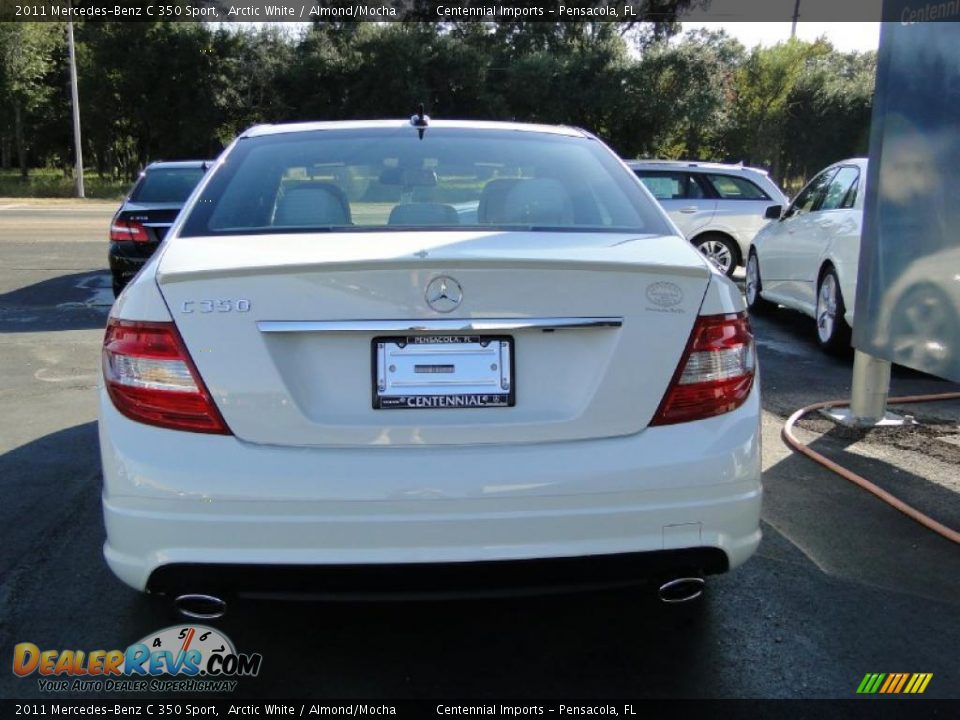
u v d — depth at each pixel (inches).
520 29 1865.2
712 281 98.0
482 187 122.7
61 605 120.4
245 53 1769.2
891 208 178.1
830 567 134.0
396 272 90.5
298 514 88.3
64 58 1797.5
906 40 170.2
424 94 1702.8
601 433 92.7
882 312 183.2
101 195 1494.8
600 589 94.5
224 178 121.3
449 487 89.0
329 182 120.6
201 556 88.9
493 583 91.0
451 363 91.8
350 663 108.1
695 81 1743.4
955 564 135.2
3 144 2101.4
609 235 109.5
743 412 97.1
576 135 142.5
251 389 89.7
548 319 91.9
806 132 1882.4
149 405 90.8
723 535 94.3
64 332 314.2
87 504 155.4
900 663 108.4
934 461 181.9
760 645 112.3
